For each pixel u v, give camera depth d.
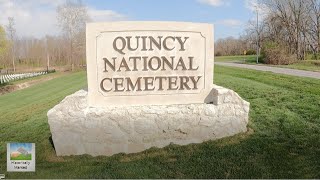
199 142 6.52
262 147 5.98
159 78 6.68
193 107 6.49
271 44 36.69
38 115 10.88
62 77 35.41
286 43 44.97
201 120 6.49
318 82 13.88
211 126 6.55
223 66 31.50
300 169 5.00
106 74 6.52
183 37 6.70
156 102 6.70
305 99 9.76
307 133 6.61
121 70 6.55
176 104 6.74
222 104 6.60
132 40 6.54
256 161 5.39
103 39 6.46
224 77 19.38
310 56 47.38
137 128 6.29
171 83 6.73
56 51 59.06
